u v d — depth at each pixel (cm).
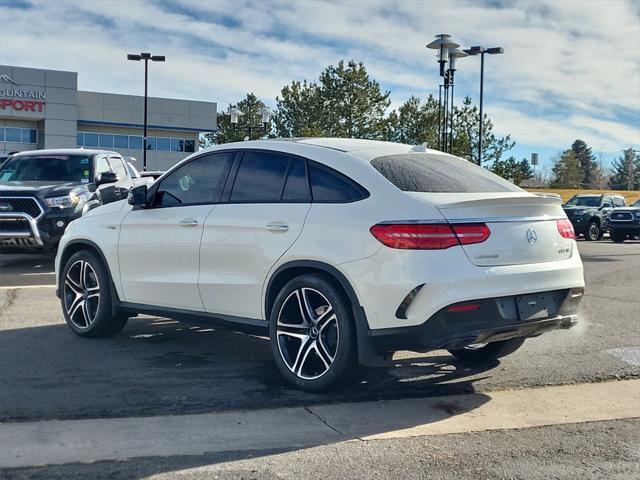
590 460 386
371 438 410
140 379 515
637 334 703
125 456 375
